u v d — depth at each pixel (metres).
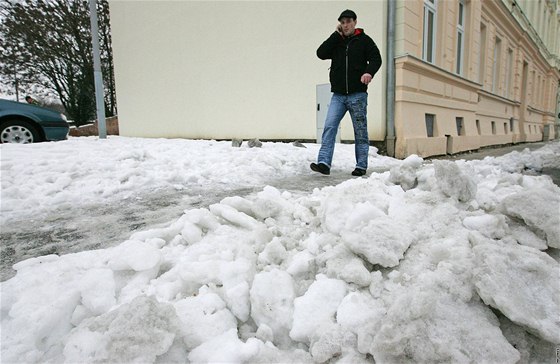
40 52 18.17
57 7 17.58
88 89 19.69
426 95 7.04
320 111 7.21
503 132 13.99
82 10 18.05
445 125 7.92
